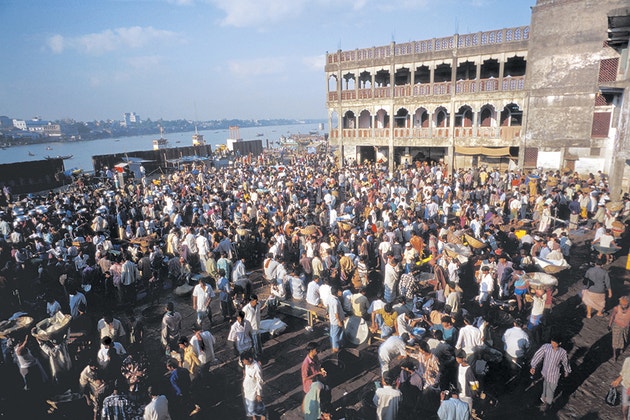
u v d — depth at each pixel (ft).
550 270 39.91
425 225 54.03
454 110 106.63
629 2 81.92
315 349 24.82
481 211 59.72
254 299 31.12
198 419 25.13
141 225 61.16
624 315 28.37
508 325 34.68
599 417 24.00
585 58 87.92
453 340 28.71
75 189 109.70
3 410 24.85
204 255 47.80
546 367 24.21
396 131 117.29
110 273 42.45
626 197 58.90
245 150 209.87
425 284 42.91
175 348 31.63
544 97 94.32
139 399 24.16
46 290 39.78
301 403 26.66
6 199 101.35
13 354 27.37
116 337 29.96
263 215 63.10
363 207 69.31
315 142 260.01
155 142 234.38
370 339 32.86
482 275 36.65
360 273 42.86
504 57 98.27
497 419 24.07
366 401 24.04
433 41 106.52
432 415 23.13
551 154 95.45
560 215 67.41
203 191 85.97
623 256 49.80
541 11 91.50
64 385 27.91
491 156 107.65
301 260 44.21
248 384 23.97
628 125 53.62
